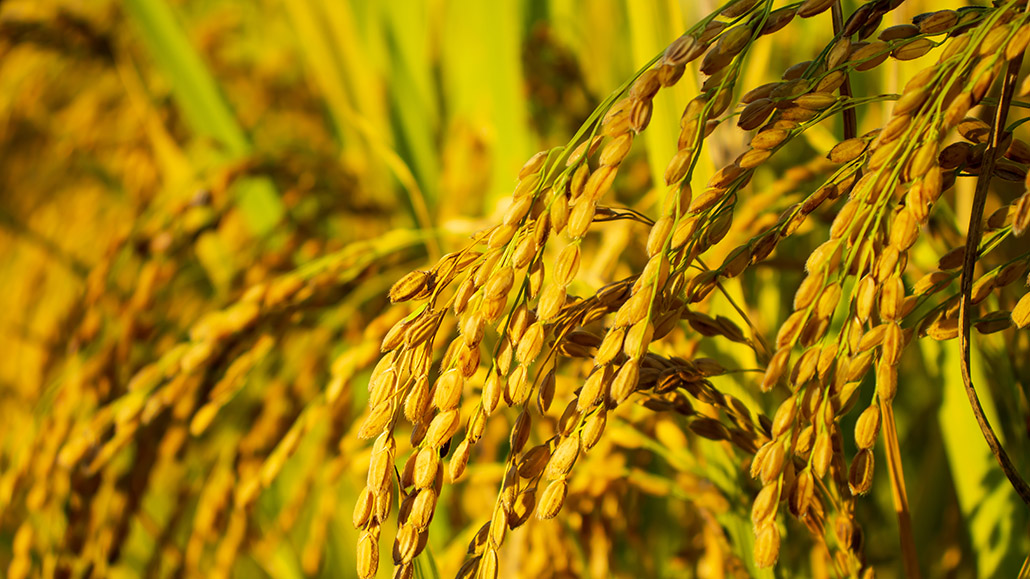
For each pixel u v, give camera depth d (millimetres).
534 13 1083
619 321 442
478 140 917
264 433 706
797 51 882
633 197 905
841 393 448
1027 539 552
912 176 434
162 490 855
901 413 788
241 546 653
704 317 497
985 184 451
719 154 667
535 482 456
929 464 716
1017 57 446
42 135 1334
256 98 1375
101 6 1021
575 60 983
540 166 446
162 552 726
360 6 1044
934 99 438
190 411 624
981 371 561
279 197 877
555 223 442
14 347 1170
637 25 591
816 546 580
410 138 988
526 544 608
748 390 539
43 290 1204
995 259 721
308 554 638
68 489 627
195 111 896
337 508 817
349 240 963
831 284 441
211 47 1404
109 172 1312
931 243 589
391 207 917
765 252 465
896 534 720
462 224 653
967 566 680
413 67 1033
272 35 1484
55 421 621
